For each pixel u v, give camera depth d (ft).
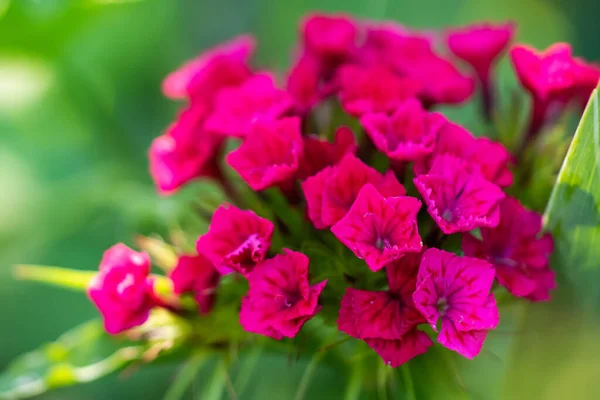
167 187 0.81
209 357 0.82
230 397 0.83
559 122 0.85
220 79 0.85
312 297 0.71
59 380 0.81
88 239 1.02
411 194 0.76
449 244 0.75
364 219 0.70
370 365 0.79
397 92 0.78
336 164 0.75
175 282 0.76
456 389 0.77
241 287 0.79
